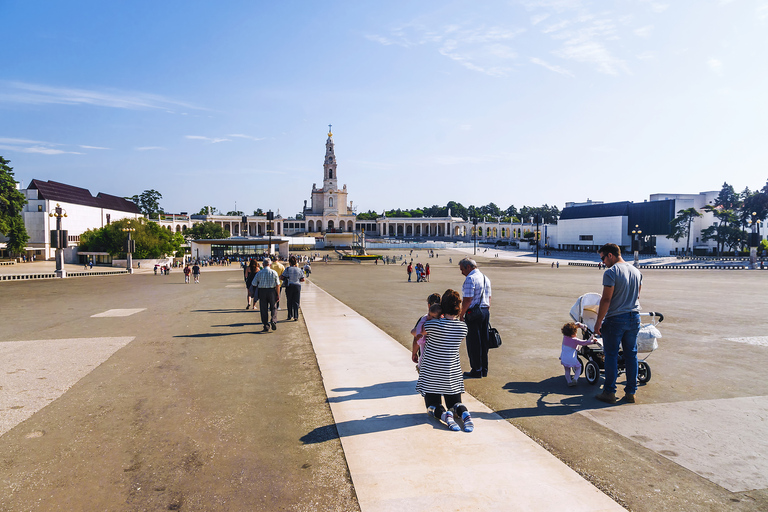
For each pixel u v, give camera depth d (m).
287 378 7.13
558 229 124.62
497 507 3.45
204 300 19.28
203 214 171.12
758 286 27.09
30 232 75.69
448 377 5.07
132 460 4.34
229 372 7.50
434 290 24.64
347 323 12.39
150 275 44.88
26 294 22.97
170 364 8.05
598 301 6.99
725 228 84.75
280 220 171.88
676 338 10.55
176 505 3.56
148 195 149.75
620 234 103.25
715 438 4.76
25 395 6.27
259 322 12.84
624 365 6.56
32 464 4.25
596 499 3.57
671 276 38.25
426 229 188.38
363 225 184.88
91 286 28.84
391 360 8.10
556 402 5.91
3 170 68.31
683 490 3.71
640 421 5.24
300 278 13.21
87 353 8.88
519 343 9.96
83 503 3.59
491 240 166.00
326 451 4.51
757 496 3.63
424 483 3.81
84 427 5.15
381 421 5.20
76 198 88.69
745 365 7.96
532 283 30.69
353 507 3.50
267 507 3.52
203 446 4.65
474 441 4.65
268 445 4.67
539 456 4.31
